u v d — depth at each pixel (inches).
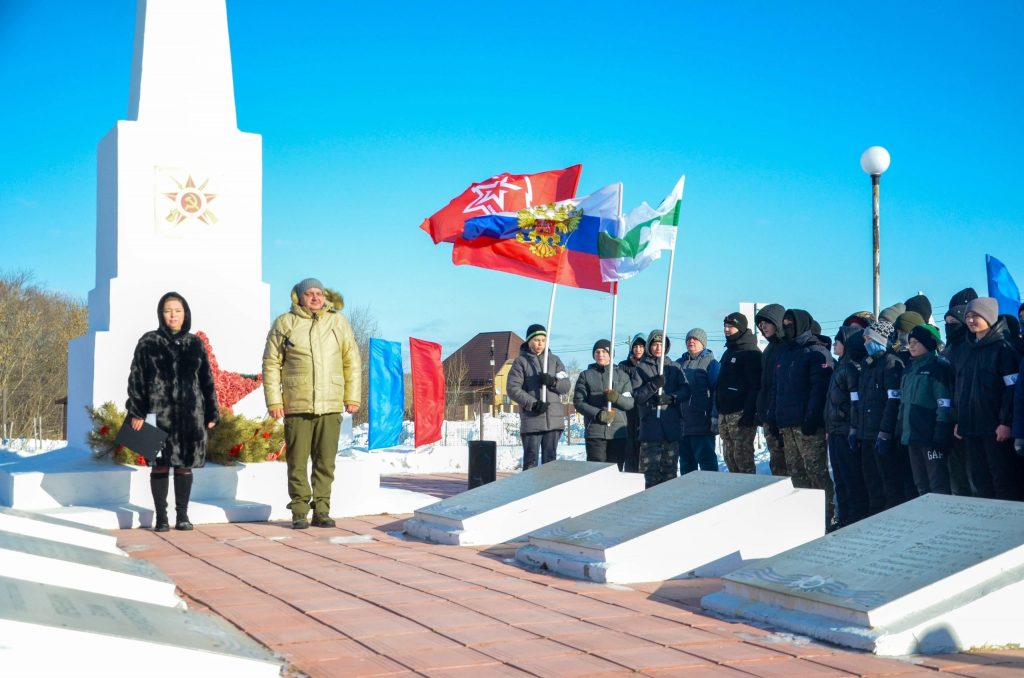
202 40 427.5
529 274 414.3
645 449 411.2
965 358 291.0
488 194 412.8
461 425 1152.8
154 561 255.8
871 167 458.9
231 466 365.4
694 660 155.2
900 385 311.1
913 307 370.3
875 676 145.4
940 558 175.8
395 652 158.9
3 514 214.5
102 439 357.4
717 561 232.7
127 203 406.0
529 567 246.8
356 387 340.8
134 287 396.5
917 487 303.4
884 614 163.0
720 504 236.4
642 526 240.1
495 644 165.0
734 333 392.8
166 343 318.3
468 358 2415.1
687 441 433.4
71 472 342.6
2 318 1545.3
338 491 366.6
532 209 411.8
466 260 416.5
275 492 367.6
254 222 429.4
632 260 402.6
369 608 194.2
